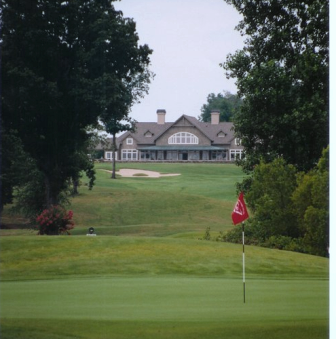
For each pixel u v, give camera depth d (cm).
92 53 8319
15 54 8481
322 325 2241
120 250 4656
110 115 8662
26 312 2422
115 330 2127
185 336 2061
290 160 7000
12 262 4284
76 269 4109
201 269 4150
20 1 8219
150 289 3083
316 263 4481
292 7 7556
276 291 3039
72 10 8325
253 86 7119
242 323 2212
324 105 7000
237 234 5966
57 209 6962
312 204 5747
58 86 8544
